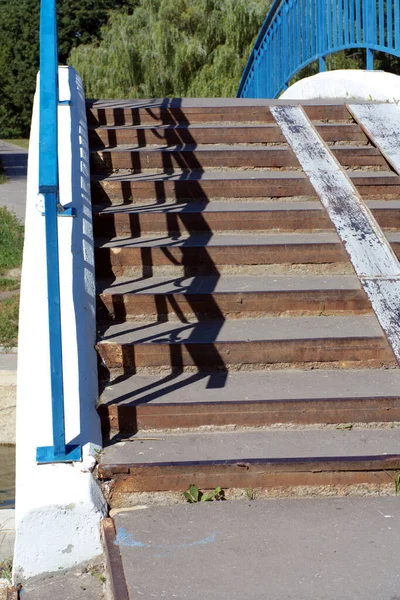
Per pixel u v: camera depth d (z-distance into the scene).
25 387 4.11
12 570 3.62
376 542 3.38
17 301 11.45
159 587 3.06
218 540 3.43
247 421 4.31
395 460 3.92
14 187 21.84
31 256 4.82
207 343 4.71
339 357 4.81
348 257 5.51
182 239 5.81
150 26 20.48
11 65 49.94
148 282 5.40
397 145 6.92
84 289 4.78
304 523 3.58
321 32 9.62
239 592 3.01
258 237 5.88
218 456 3.96
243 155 6.80
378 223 6.00
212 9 20.23
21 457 3.79
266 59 12.45
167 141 7.11
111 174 6.73
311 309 5.22
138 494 3.83
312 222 6.00
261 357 4.76
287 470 3.89
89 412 4.08
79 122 6.61
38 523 3.53
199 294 5.12
